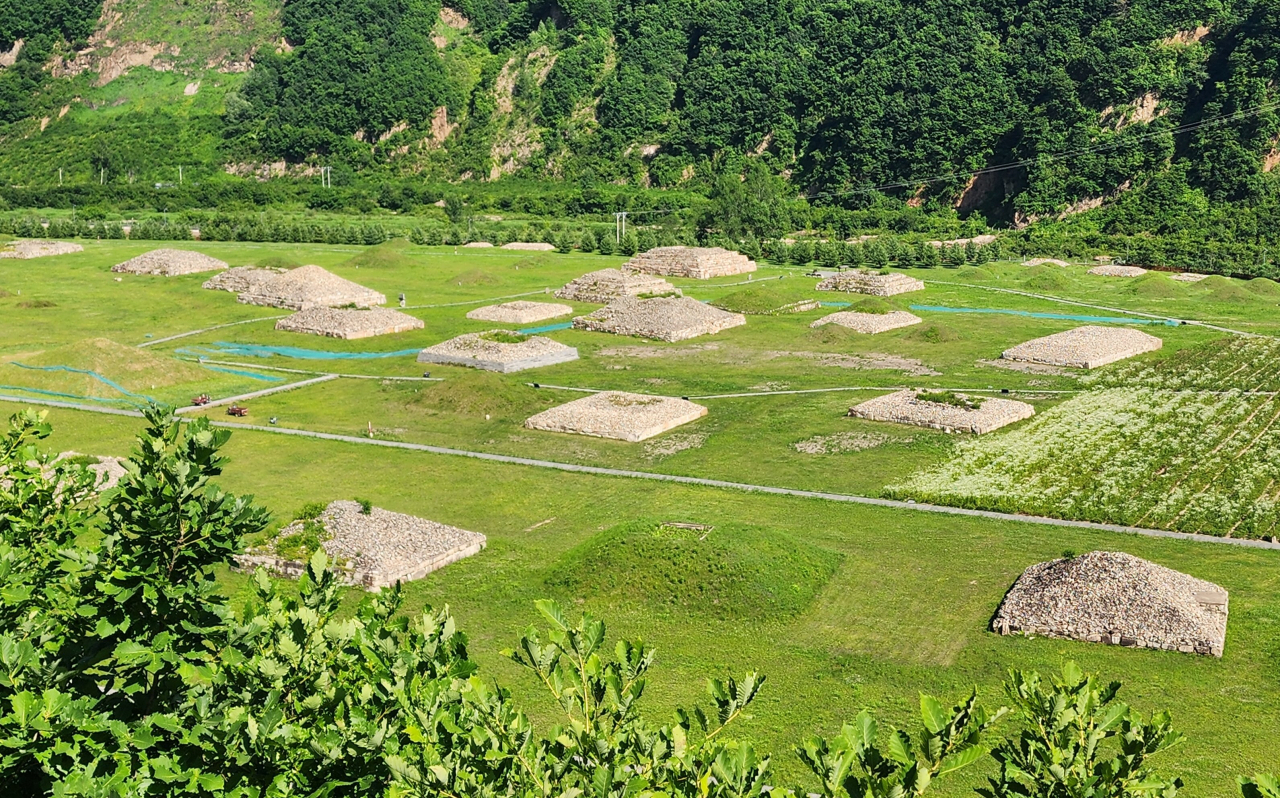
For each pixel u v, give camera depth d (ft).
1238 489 194.29
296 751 62.90
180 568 67.56
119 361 282.77
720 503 192.54
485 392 261.44
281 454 224.53
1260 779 52.60
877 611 147.95
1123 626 137.59
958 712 54.65
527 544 173.88
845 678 129.59
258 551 160.86
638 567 154.40
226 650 66.44
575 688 60.08
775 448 227.61
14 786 61.57
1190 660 132.36
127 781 60.08
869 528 179.83
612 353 326.24
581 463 219.82
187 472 65.16
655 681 129.29
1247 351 305.32
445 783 55.98
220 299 398.83
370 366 308.81
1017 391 271.28
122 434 236.43
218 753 61.62
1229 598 148.97
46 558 83.92
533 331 356.79
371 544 162.91
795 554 160.86
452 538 169.58
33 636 69.41
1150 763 109.81
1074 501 189.98
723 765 56.13
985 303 403.34
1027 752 58.59
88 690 67.82
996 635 140.46
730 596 148.56
